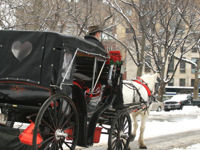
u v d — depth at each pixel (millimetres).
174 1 21953
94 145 9273
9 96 5828
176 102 30312
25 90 5516
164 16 22328
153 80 10453
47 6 20797
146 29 23062
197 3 23312
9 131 5262
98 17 25516
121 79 7445
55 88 5246
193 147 9211
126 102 8719
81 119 6172
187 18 25641
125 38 33250
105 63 7141
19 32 5500
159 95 25266
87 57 6699
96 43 6820
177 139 10953
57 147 5637
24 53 5387
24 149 5133
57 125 5500
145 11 22469
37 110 5656
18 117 6141
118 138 7371
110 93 7285
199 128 14367
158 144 9828
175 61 56156
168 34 23359
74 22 22875
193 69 57938
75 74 6738
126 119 7980
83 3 23875
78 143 6156
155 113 24984
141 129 9250
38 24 19125
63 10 21453
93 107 6898
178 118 21188
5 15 17062
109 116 7266
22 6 17969
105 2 25281
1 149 5285
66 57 5449
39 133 5355
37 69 5234
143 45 24719
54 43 5219
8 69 5430
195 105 32938
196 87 33719
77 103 6176
